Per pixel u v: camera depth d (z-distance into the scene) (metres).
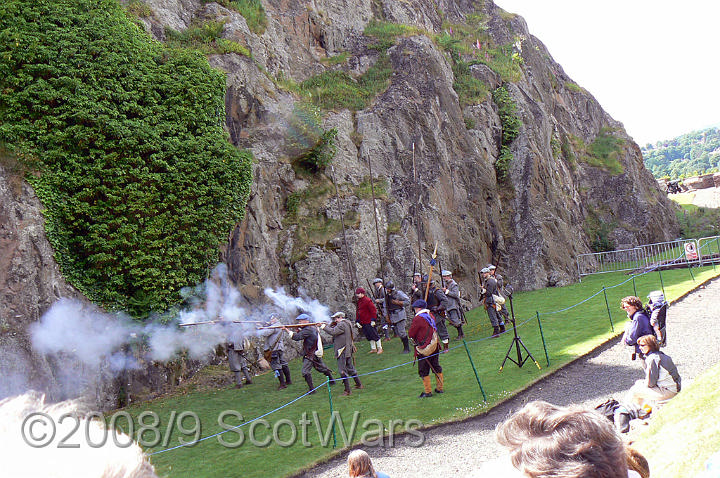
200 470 8.49
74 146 13.24
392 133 22.92
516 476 1.55
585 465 1.46
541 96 34.41
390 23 28.97
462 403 10.29
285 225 18.67
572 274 26.09
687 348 11.63
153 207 14.12
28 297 11.55
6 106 12.66
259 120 19.25
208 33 19.39
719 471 3.10
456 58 29.75
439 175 22.94
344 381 11.95
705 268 22.59
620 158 36.25
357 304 15.98
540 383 10.97
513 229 26.34
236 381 13.59
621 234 32.59
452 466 7.71
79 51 13.69
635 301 9.88
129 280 13.67
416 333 10.99
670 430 4.68
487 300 15.87
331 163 20.53
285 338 16.69
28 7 13.43
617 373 10.91
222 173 15.80
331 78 24.52
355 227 19.45
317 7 26.58
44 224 12.38
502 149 27.81
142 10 17.95
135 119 14.24
